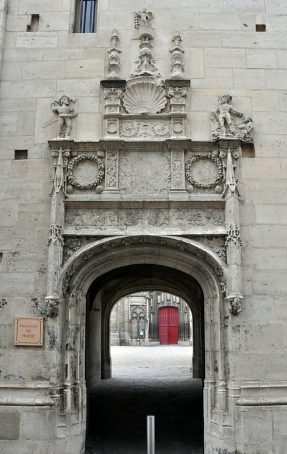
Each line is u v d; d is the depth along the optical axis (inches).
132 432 427.5
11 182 410.0
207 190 405.7
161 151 413.1
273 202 404.8
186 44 438.0
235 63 434.3
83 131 418.0
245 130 414.6
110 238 387.5
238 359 373.4
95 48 437.7
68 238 392.8
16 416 362.0
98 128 418.9
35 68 433.7
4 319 384.5
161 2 450.6
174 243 389.7
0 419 362.6
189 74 430.6
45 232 398.3
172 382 695.7
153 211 400.5
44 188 407.2
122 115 416.5
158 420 465.4
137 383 684.1
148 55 432.8
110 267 404.8
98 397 569.0
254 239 397.1
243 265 391.2
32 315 383.6
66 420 366.3
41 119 422.6
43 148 415.8
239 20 445.7
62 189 396.5
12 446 358.0
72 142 406.6
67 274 385.1
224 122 414.9
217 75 430.9
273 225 400.5
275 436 359.9
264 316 383.2
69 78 430.6
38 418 359.9
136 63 435.5
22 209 403.9
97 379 695.1
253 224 399.9
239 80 430.6
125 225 397.1
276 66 434.3
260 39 440.8
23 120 422.9
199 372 741.3
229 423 361.7
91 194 403.5
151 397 569.3
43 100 426.6
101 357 737.0
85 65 433.4
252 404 361.1
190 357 1163.3
